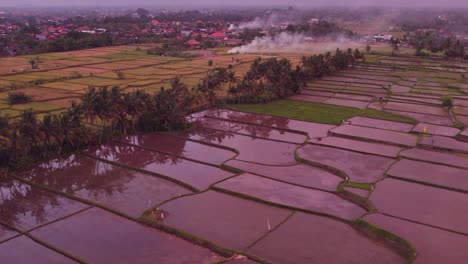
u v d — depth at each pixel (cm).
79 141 6291
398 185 5103
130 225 4225
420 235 3969
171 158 6178
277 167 5753
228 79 9356
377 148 6450
